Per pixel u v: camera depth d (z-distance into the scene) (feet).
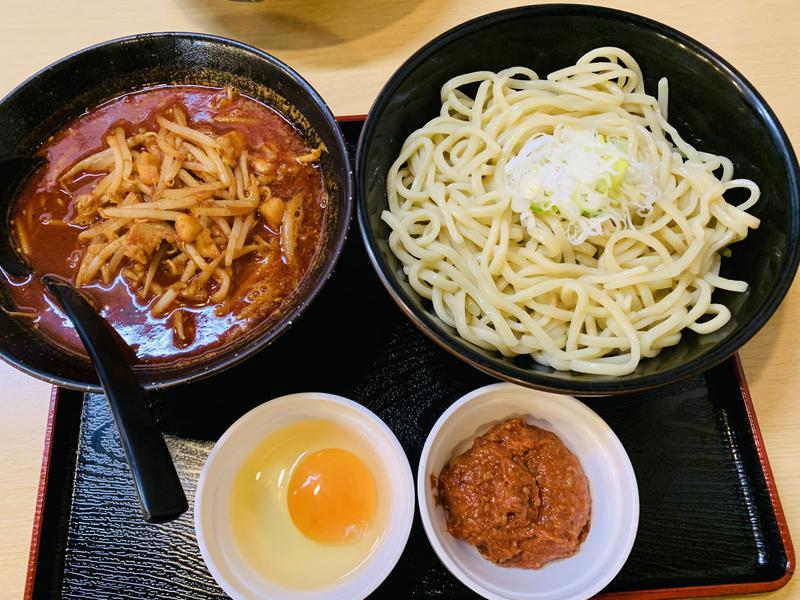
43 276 1.00
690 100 1.12
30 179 1.07
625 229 1.03
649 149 1.08
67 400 1.04
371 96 1.27
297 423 0.99
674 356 0.96
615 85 1.14
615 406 1.03
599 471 0.96
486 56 1.13
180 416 1.02
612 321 1.00
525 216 1.02
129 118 1.12
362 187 0.95
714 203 1.03
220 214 1.01
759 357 1.07
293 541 0.95
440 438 0.94
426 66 1.07
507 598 0.85
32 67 1.32
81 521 0.96
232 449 0.94
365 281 1.11
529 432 0.97
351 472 0.98
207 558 0.85
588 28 1.10
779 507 0.94
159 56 1.10
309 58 1.32
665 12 1.35
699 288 1.02
